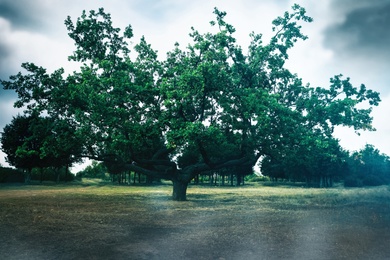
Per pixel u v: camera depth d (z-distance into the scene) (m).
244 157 26.81
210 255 8.65
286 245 9.79
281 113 20.94
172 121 21.64
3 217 14.94
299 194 36.38
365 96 22.58
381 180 68.38
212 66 21.81
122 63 25.05
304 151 23.41
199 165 27.39
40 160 56.59
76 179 80.81
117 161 26.59
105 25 25.14
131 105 23.64
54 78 22.27
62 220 14.38
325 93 23.38
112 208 19.72
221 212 18.19
